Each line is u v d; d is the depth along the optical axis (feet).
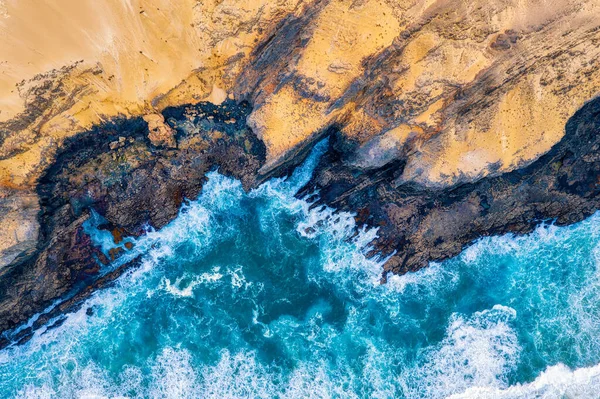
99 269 79.20
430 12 66.03
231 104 74.54
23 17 65.31
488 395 82.17
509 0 64.03
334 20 67.67
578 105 70.23
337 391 82.07
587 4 63.16
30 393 80.28
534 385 82.43
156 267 81.61
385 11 66.80
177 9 67.51
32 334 79.56
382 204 80.02
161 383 81.05
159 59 70.13
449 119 70.28
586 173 79.25
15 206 69.62
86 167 73.36
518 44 64.59
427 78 66.03
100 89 69.92
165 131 73.31
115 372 81.20
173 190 78.18
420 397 82.17
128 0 66.44
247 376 81.61
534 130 71.05
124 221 77.51
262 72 72.18
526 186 78.89
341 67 67.72
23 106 67.26
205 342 82.28
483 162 72.49
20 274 75.31
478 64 64.90
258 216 82.33
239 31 69.00
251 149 76.13
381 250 82.38
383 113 69.82
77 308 80.28
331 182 79.46
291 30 69.05
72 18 66.54
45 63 67.05
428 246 81.87
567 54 67.10
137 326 81.97
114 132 72.74
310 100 70.38
